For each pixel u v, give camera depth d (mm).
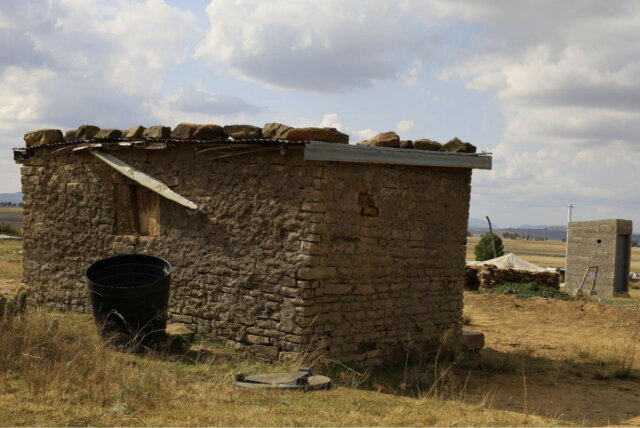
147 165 10641
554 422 7145
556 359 11914
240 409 6559
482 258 36688
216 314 9648
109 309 8750
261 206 9164
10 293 13414
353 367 9266
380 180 9742
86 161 11688
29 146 12633
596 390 9438
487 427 6672
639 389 9625
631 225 27297
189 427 5832
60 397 6297
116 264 9750
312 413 6652
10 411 5793
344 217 9141
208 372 8023
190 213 9875
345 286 9227
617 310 18688
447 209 11078
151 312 8867
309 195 8672
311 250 8609
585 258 27844
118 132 11047
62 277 12070
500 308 19344
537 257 98500
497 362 10906
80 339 8742
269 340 9008
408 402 7730
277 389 7465
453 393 8594
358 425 6371
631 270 73000
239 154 9297
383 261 9852
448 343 11195
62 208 12109
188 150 10062
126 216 11125
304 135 8547
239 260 9391
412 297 10445
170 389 6980
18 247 29719
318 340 8875
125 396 6535
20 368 7062
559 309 19234
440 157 10359
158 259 9742
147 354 8602
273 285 8984
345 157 8820
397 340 10180
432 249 10805
